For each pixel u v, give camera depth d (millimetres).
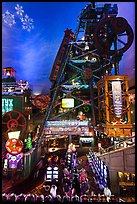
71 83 47562
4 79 41938
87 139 42062
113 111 29156
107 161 19688
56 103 42719
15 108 34625
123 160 17562
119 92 29109
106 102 29234
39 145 34219
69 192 15461
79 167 25438
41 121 45750
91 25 48719
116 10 43344
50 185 18594
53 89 43438
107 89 29672
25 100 36844
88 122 37094
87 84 45000
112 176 18641
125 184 18047
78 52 48406
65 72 48344
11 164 21547
